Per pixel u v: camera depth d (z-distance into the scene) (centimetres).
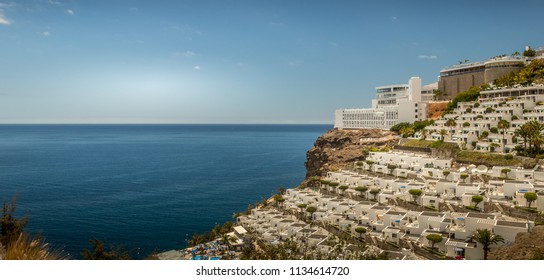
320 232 9956
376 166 14938
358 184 13200
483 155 13475
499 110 16025
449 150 15000
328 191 13562
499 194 10062
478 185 10656
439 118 19250
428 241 8062
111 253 6284
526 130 12719
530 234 6894
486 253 7131
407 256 7844
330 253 8256
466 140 15100
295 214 12025
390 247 8612
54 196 19238
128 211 16600
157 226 14638
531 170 11175
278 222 10969
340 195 13012
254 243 10306
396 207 10781
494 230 7419
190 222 15200
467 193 10106
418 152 16775
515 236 7212
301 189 14925
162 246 12575
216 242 10494
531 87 16438
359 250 8175
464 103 18988
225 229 11925
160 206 17525
